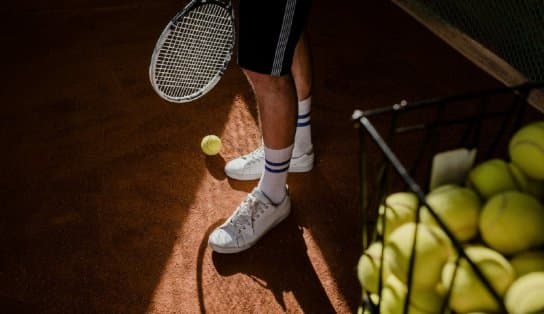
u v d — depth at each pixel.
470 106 1.79
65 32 2.38
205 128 1.79
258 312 1.22
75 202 1.53
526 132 0.76
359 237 1.37
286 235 1.39
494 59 1.97
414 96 1.88
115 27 2.41
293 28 1.04
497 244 0.69
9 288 1.30
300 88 1.41
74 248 1.39
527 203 0.69
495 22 2.19
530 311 0.59
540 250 0.70
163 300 1.25
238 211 1.36
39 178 1.61
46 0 2.61
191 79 1.45
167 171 1.62
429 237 0.69
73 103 1.93
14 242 1.42
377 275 0.77
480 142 1.61
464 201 0.70
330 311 1.21
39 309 1.25
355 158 1.62
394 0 2.43
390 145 0.71
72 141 1.75
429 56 2.08
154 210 1.49
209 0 1.28
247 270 1.31
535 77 1.95
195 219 1.46
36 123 1.84
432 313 0.71
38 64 2.16
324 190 1.52
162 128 1.79
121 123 1.82
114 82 2.04
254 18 1.03
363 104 1.85
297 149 1.53
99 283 1.30
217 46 1.43
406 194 0.77
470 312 0.65
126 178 1.60
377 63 2.06
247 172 1.54
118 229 1.44
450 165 0.73
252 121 1.81
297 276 1.29
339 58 2.10
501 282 0.65
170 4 2.57
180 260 1.35
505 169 0.76
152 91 1.98
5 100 1.96
